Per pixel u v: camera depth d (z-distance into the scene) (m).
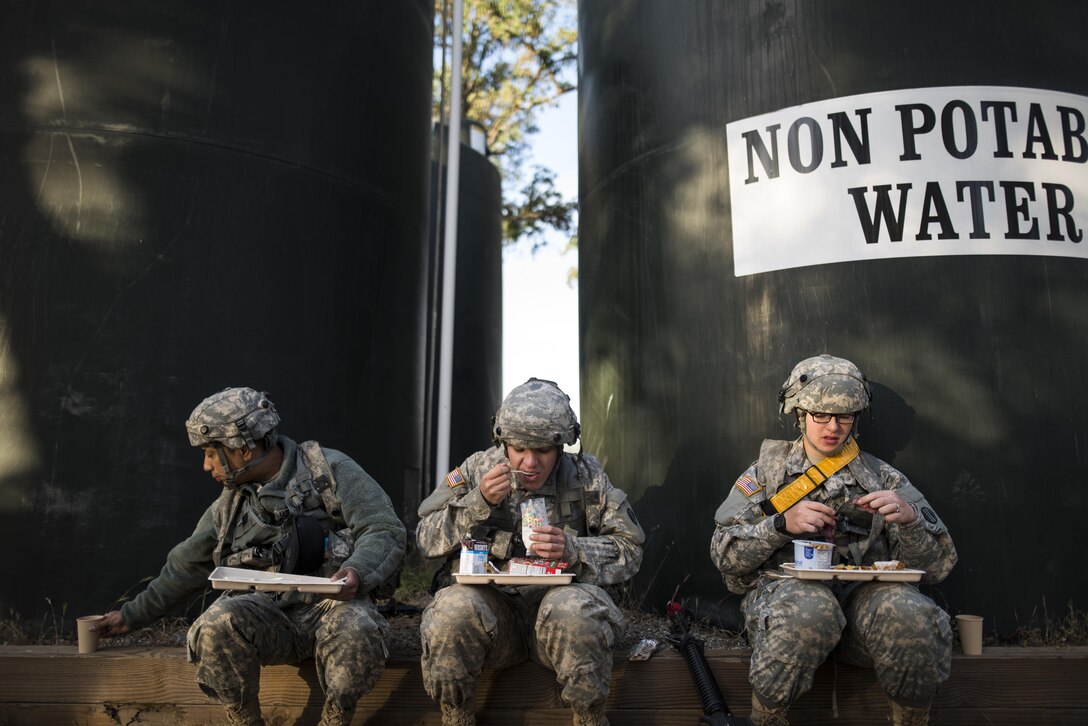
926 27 4.11
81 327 4.44
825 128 4.14
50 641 4.21
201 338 4.63
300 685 3.55
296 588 3.03
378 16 5.68
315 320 5.06
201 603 4.35
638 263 4.67
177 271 4.62
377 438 5.50
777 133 4.23
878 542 3.43
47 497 4.32
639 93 4.78
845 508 3.45
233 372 4.70
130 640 4.07
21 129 4.54
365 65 5.53
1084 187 4.09
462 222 9.05
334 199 5.24
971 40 4.09
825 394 3.41
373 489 3.52
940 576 3.38
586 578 3.27
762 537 3.35
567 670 3.10
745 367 4.18
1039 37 4.14
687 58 4.55
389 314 5.67
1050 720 3.47
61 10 4.61
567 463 3.51
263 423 3.46
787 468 3.55
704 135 4.44
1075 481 3.90
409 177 5.99
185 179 4.70
